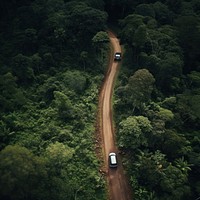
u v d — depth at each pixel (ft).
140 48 252.83
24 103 223.92
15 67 243.81
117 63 269.64
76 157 189.16
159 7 306.35
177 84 240.12
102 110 225.35
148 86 209.15
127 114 215.51
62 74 247.29
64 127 205.67
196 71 268.62
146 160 180.45
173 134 194.49
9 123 206.39
